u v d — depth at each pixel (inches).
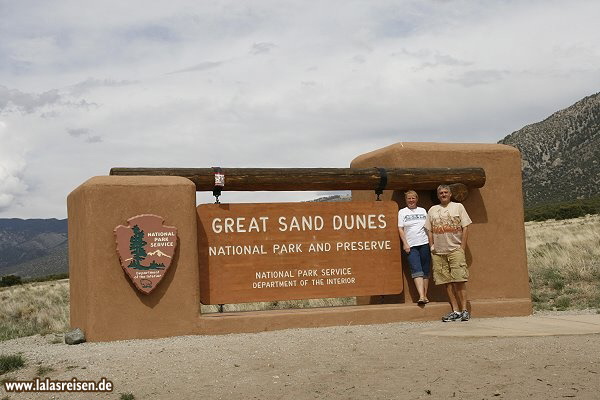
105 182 350.9
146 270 348.8
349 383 239.8
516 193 435.2
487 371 247.4
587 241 925.2
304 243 392.8
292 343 311.1
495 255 426.6
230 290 378.6
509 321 371.9
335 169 399.2
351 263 399.9
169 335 353.7
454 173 412.5
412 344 298.5
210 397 231.6
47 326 621.6
